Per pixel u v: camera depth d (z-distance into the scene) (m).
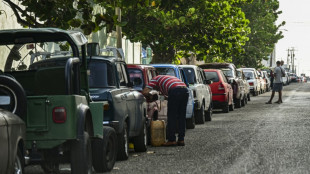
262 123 29.52
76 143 12.32
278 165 15.22
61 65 14.99
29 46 14.17
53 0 21.52
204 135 24.27
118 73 17.48
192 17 47.66
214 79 39.12
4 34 13.49
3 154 9.95
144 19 48.44
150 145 21.61
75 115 12.11
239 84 44.88
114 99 16.25
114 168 15.49
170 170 14.91
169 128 20.95
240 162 15.94
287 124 28.55
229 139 22.25
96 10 50.62
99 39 52.06
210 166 15.36
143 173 14.53
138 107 18.73
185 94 20.73
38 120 12.01
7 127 10.23
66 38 13.71
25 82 13.99
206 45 51.97
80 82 13.23
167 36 48.94
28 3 21.73
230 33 52.38
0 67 22.53
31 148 12.00
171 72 25.70
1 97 11.51
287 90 91.88
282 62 50.03
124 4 21.67
